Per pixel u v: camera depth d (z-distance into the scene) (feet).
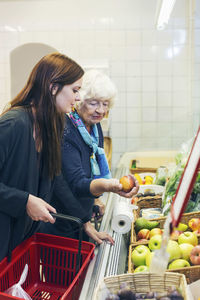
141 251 3.65
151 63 12.75
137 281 2.76
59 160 4.11
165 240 2.31
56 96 3.78
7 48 12.84
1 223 3.72
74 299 3.13
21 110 3.74
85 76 4.94
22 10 12.60
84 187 4.56
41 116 3.79
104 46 12.72
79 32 12.66
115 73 12.91
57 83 3.73
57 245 4.09
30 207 3.58
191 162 2.21
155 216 4.98
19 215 3.65
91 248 3.87
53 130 3.89
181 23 12.38
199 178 4.74
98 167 5.33
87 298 3.04
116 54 12.76
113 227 4.56
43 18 12.62
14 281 3.83
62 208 4.88
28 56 11.02
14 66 11.09
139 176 7.72
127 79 12.92
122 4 12.44
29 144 3.71
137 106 13.10
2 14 12.64
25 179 3.78
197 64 12.44
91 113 4.95
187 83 12.76
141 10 12.42
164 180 6.78
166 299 2.53
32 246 4.17
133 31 12.57
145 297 2.64
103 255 3.91
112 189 4.34
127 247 4.57
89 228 4.63
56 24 12.64
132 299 2.60
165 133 13.15
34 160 3.79
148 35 12.56
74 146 4.83
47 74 3.71
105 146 11.35
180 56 12.60
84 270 3.43
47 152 3.97
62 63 3.76
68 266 4.19
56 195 4.65
